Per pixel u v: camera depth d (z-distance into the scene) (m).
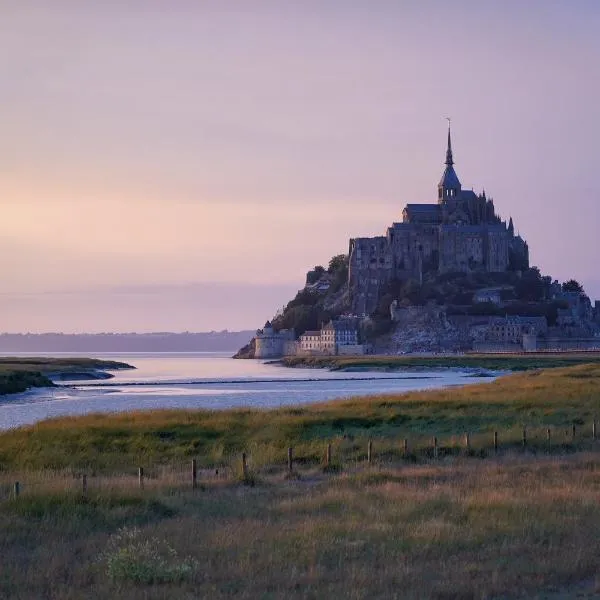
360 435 93.25
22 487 60.50
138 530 47.59
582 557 41.81
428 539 45.75
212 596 36.94
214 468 76.81
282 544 45.25
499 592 37.56
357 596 36.50
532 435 90.69
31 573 40.44
